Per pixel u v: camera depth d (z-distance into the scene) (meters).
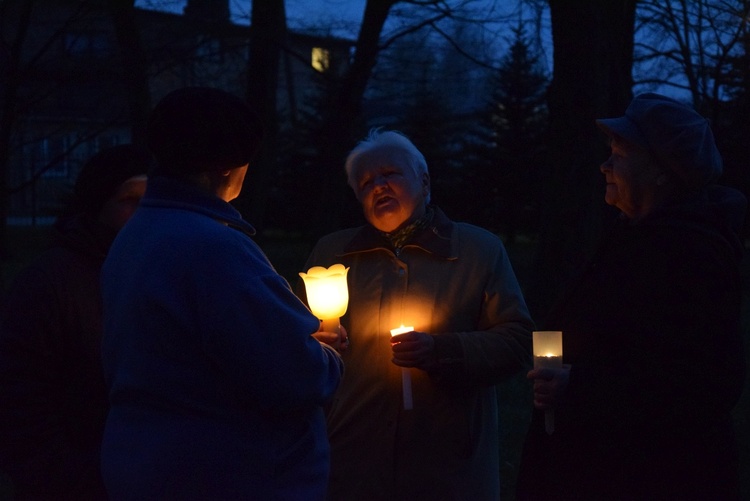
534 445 2.42
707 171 2.22
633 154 2.31
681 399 2.02
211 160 1.91
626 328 2.16
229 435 1.80
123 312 1.82
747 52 14.70
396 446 2.73
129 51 12.28
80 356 2.23
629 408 2.07
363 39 14.80
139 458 1.76
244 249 1.85
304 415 1.95
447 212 25.03
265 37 13.63
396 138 2.90
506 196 24.83
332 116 16.17
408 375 2.63
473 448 2.75
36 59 11.35
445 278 2.84
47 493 2.15
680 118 2.23
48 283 2.21
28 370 2.14
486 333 2.73
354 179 2.91
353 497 2.75
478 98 27.69
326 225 16.17
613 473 2.14
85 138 13.95
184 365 1.79
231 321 1.76
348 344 2.83
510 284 2.88
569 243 9.62
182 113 1.89
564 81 9.67
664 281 2.10
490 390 2.89
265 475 1.82
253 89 14.12
